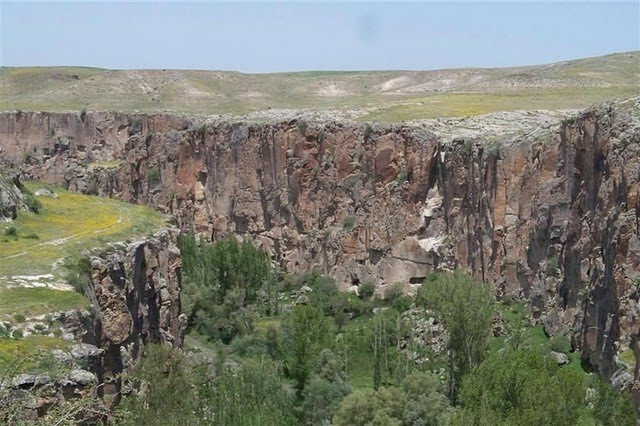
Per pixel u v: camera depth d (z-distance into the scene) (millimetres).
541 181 113188
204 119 186875
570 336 102125
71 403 49219
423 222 137625
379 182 143750
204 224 177000
